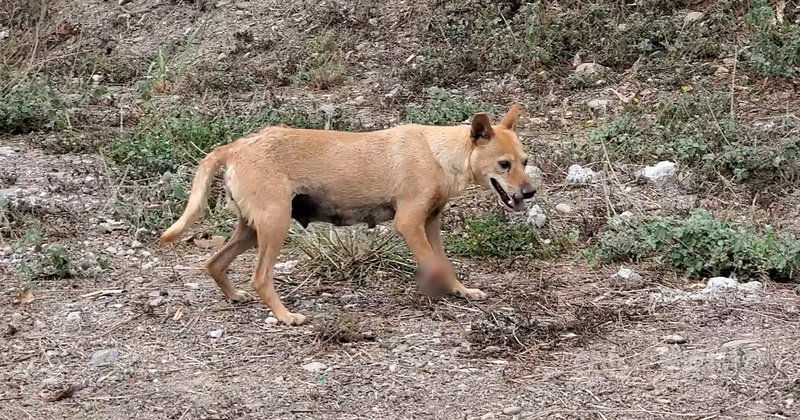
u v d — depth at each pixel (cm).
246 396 578
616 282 753
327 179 691
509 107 1180
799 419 546
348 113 1202
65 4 1628
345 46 1403
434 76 1277
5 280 748
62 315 687
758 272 753
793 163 951
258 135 689
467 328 676
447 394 580
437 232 737
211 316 692
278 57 1397
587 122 1121
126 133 1109
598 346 645
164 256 812
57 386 588
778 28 1223
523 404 568
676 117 1083
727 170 965
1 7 1628
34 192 944
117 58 1461
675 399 572
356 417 554
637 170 984
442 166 704
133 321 680
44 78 1294
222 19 1538
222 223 876
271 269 682
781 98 1125
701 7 1320
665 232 797
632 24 1285
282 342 651
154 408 564
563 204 916
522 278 771
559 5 1371
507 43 1309
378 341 652
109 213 891
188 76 1343
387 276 769
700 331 662
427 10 1437
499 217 871
